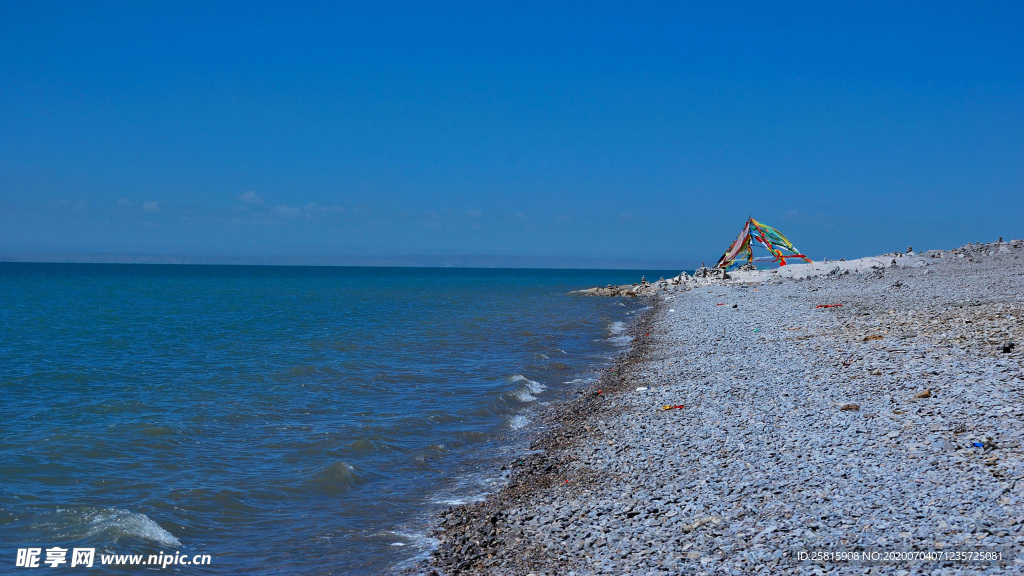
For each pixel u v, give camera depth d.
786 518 9.79
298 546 11.30
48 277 151.00
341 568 10.42
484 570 9.80
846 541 8.68
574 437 16.94
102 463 15.22
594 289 83.38
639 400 19.81
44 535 11.42
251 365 28.75
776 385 19.12
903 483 10.35
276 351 33.28
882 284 50.72
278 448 16.61
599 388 23.14
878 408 15.05
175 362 29.64
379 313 57.41
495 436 18.03
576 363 30.05
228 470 14.97
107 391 23.25
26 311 57.53
